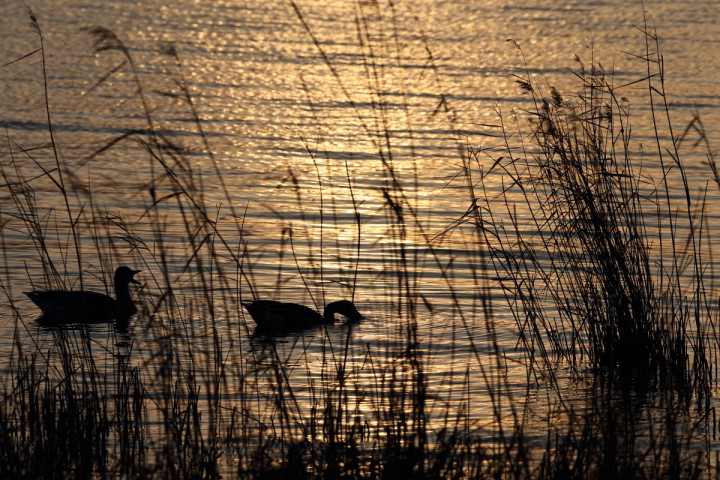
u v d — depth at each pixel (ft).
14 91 114.93
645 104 110.01
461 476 32.30
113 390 40.70
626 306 45.50
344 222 73.20
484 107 110.42
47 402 36.81
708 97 113.80
